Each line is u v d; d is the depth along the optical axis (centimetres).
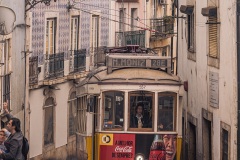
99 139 3092
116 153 3086
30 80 4794
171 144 3081
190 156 3778
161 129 3083
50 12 5162
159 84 3075
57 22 5275
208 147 3512
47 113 5141
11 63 4075
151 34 6538
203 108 3509
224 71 3178
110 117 3092
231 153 3061
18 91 4297
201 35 3559
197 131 3628
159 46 6569
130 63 3164
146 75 3108
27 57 4553
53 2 5203
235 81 3022
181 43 4031
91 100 3092
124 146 3081
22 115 4428
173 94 3084
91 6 5766
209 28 3406
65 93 5369
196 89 3647
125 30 6294
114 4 6094
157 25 6575
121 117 3088
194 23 3706
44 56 5062
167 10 6794
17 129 2542
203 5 3525
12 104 4128
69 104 5447
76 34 5584
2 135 2578
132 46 3466
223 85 3191
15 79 4203
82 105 3222
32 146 4900
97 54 5828
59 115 5291
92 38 5822
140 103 3083
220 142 3228
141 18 6494
